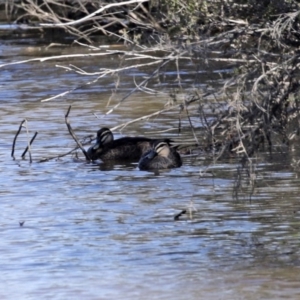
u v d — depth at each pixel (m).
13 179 56.22
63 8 74.31
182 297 36.06
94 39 120.06
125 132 69.25
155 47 45.38
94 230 45.19
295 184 51.84
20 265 40.47
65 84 93.62
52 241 43.66
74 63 108.06
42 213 48.41
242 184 52.47
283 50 44.50
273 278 37.84
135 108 78.31
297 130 44.53
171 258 40.81
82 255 41.56
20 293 37.06
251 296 35.97
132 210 48.62
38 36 134.62
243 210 47.78
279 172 53.91
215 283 37.47
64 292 36.97
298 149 56.38
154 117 73.31
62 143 66.12
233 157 57.81
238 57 45.25
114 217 47.34
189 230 44.72
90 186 54.34
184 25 46.44
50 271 39.59
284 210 47.41
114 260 40.75
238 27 45.50
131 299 35.97
